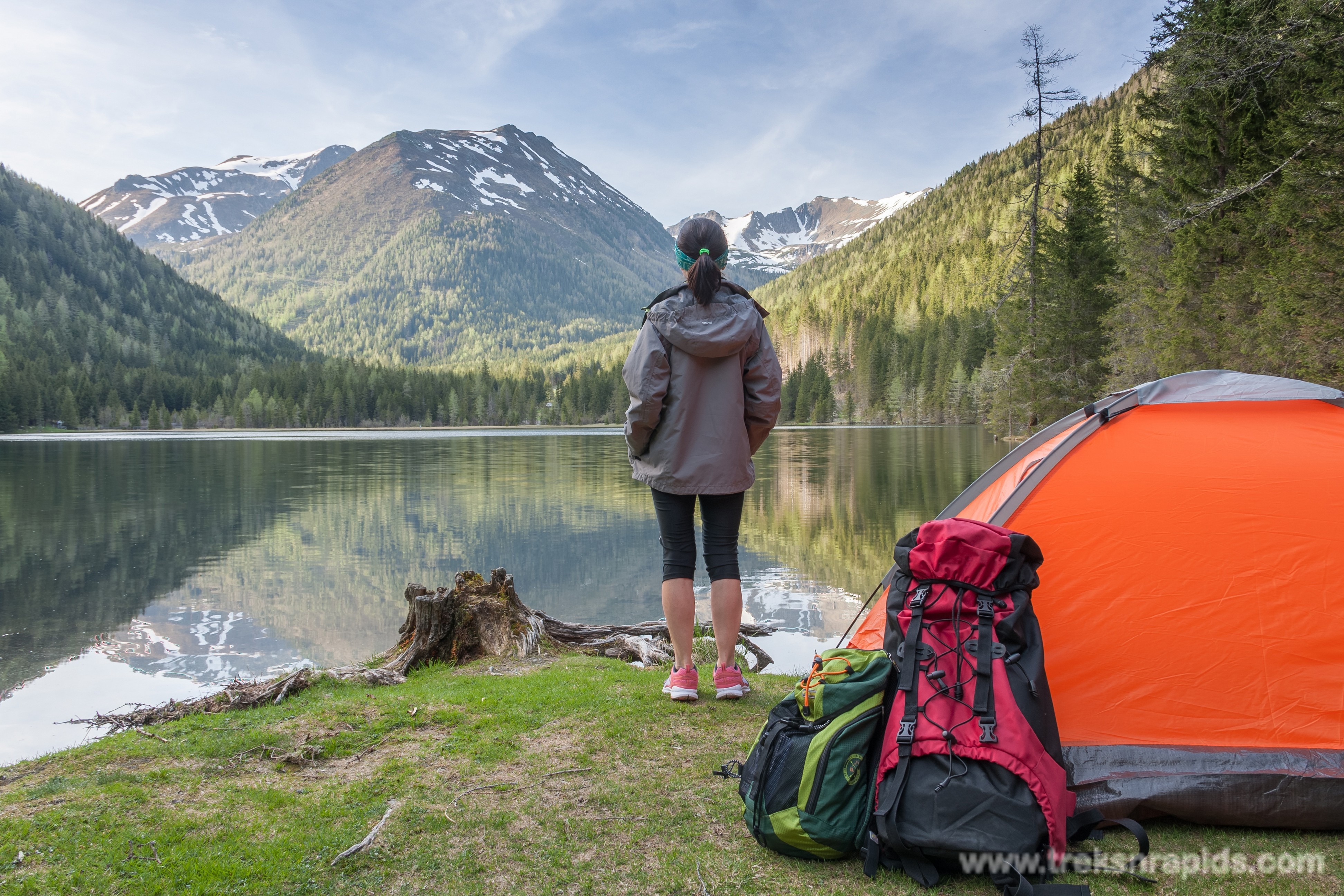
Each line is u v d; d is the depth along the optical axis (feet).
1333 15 33.27
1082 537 8.41
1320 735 7.20
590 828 6.65
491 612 17.15
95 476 89.56
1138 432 9.00
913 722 5.98
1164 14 53.21
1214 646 7.70
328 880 5.82
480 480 79.92
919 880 5.69
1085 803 7.07
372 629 25.61
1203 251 57.67
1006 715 5.89
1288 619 7.60
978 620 6.30
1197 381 9.29
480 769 8.17
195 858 6.12
